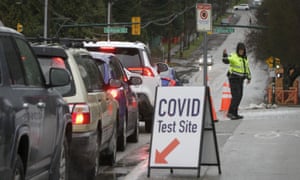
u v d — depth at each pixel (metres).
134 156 32.12
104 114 26.55
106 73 32.91
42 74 19.92
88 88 24.88
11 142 14.90
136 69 41.56
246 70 47.09
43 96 18.66
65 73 19.94
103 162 29.05
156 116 24.62
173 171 25.83
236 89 46.88
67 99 22.97
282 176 25.00
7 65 16.19
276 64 131.25
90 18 176.62
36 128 17.34
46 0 134.12
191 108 24.42
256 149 31.84
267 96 112.12
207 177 24.62
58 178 20.20
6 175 14.67
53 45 25.14
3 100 14.77
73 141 22.66
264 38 146.38
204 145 24.91
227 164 27.50
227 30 137.12
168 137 24.39
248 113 52.72
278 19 134.75
